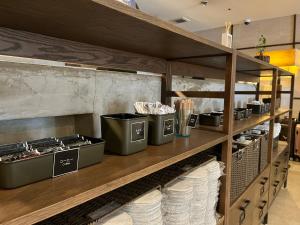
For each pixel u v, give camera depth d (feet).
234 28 19.39
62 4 2.04
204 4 14.70
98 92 4.23
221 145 5.12
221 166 4.76
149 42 3.61
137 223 2.96
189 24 19.07
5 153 2.47
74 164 2.53
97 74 4.18
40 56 3.21
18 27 2.83
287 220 8.64
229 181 4.94
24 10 2.21
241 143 6.50
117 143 3.14
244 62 6.13
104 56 4.07
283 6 14.97
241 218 5.93
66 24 2.68
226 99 4.74
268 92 9.70
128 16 2.37
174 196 3.58
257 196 7.20
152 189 3.36
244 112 7.66
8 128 3.25
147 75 5.27
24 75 3.18
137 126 3.24
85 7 2.12
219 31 20.11
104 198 3.11
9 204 1.82
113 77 4.51
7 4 2.04
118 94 4.64
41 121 3.65
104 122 3.26
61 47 3.43
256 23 18.37
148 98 5.41
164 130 3.74
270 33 17.84
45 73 3.41
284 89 16.69
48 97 3.47
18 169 2.09
